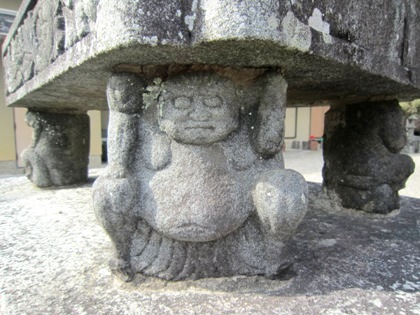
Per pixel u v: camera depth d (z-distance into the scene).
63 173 2.20
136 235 0.94
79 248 1.17
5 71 2.17
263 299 0.84
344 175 1.62
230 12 0.61
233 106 0.90
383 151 1.51
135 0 0.65
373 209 1.52
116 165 0.89
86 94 1.48
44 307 0.80
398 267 1.02
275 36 0.63
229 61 0.81
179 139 0.88
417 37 1.22
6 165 5.09
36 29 1.34
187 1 0.68
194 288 0.89
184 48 0.69
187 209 0.87
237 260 0.93
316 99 1.61
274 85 0.88
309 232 1.31
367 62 0.91
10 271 0.99
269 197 0.85
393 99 1.48
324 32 0.76
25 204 1.78
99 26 0.72
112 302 0.82
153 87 0.90
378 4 0.96
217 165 0.90
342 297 0.85
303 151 9.09
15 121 5.11
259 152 0.93
